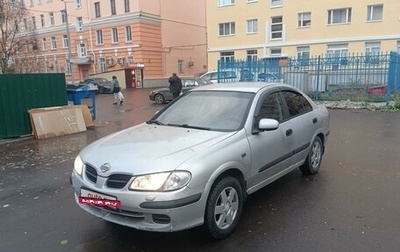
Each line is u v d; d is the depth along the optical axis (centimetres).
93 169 327
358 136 820
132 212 302
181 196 294
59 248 333
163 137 368
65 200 461
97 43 3756
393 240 328
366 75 1488
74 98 1094
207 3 3120
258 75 1638
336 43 2583
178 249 322
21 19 2719
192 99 458
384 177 507
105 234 357
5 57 2461
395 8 2348
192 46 4125
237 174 360
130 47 3512
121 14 3494
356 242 326
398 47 2381
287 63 1595
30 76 946
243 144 362
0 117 891
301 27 2706
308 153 504
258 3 2856
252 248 320
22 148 808
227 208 342
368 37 2459
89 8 3728
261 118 404
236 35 3006
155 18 3578
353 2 2480
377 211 392
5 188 519
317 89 1564
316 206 409
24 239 354
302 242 329
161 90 1872
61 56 4122
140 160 312
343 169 554
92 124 1098
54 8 4056
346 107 1374
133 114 1460
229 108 412
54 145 834
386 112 1244
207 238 334
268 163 402
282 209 403
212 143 342
